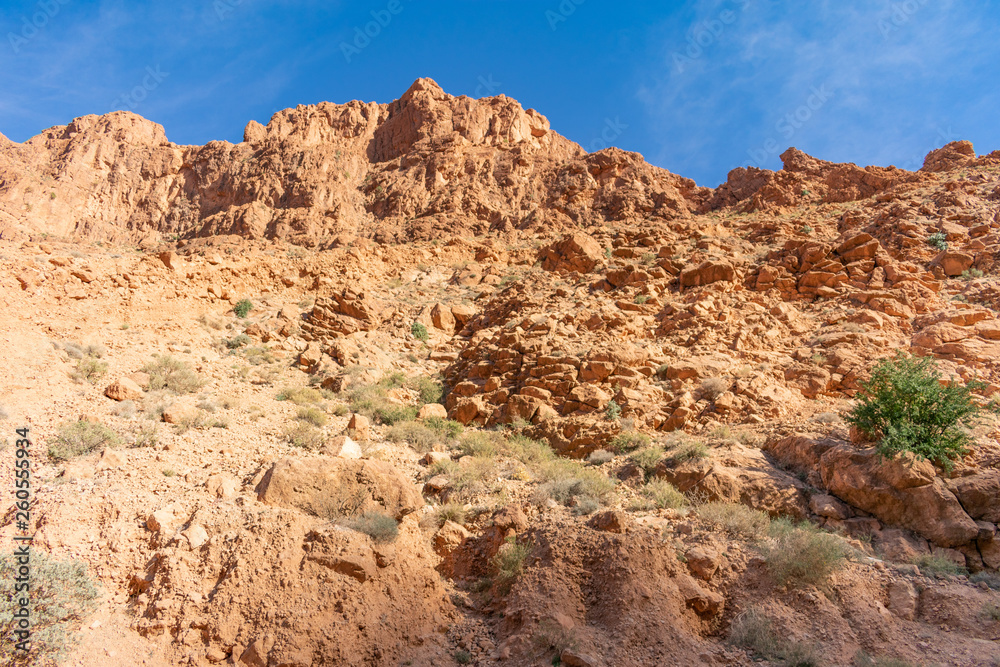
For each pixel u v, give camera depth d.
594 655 6.91
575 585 8.12
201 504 8.66
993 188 30.83
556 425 15.21
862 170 44.22
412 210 51.91
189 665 6.41
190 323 20.70
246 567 7.45
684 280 24.91
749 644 7.34
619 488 11.63
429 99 63.88
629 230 41.88
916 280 21.55
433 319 26.19
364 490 9.27
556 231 47.88
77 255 20.47
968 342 16.69
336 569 7.74
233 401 14.80
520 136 62.53
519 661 7.00
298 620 6.99
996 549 8.89
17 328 15.06
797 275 24.11
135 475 9.38
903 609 7.83
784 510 10.28
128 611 6.89
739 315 21.03
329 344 22.22
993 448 10.53
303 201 53.72
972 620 7.48
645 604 7.59
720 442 13.24
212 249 28.14
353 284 29.81
